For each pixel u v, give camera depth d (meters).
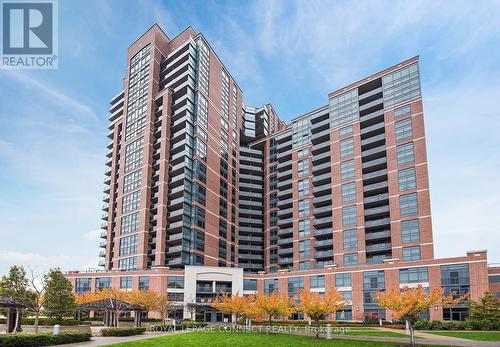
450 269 70.06
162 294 78.00
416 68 91.62
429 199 81.88
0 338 28.53
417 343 36.69
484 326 55.59
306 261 104.19
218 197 113.69
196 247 100.31
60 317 60.94
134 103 117.69
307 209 108.62
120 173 113.69
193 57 113.75
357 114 98.75
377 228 90.75
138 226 102.50
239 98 136.62
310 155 112.25
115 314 55.47
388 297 36.78
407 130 88.81
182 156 103.50
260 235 128.38
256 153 135.25
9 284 55.41
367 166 93.69
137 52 122.50
